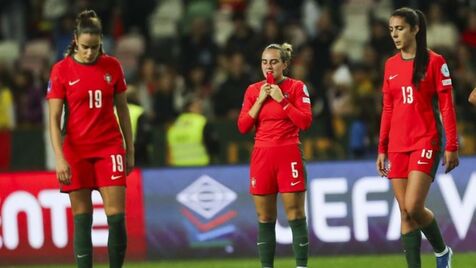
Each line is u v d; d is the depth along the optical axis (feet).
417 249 106.52
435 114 104.78
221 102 196.34
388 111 107.34
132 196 148.46
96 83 104.32
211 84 211.82
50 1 250.78
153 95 200.85
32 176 148.15
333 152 189.78
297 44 212.64
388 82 106.32
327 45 211.20
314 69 204.74
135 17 241.55
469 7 228.43
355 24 240.32
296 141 110.93
